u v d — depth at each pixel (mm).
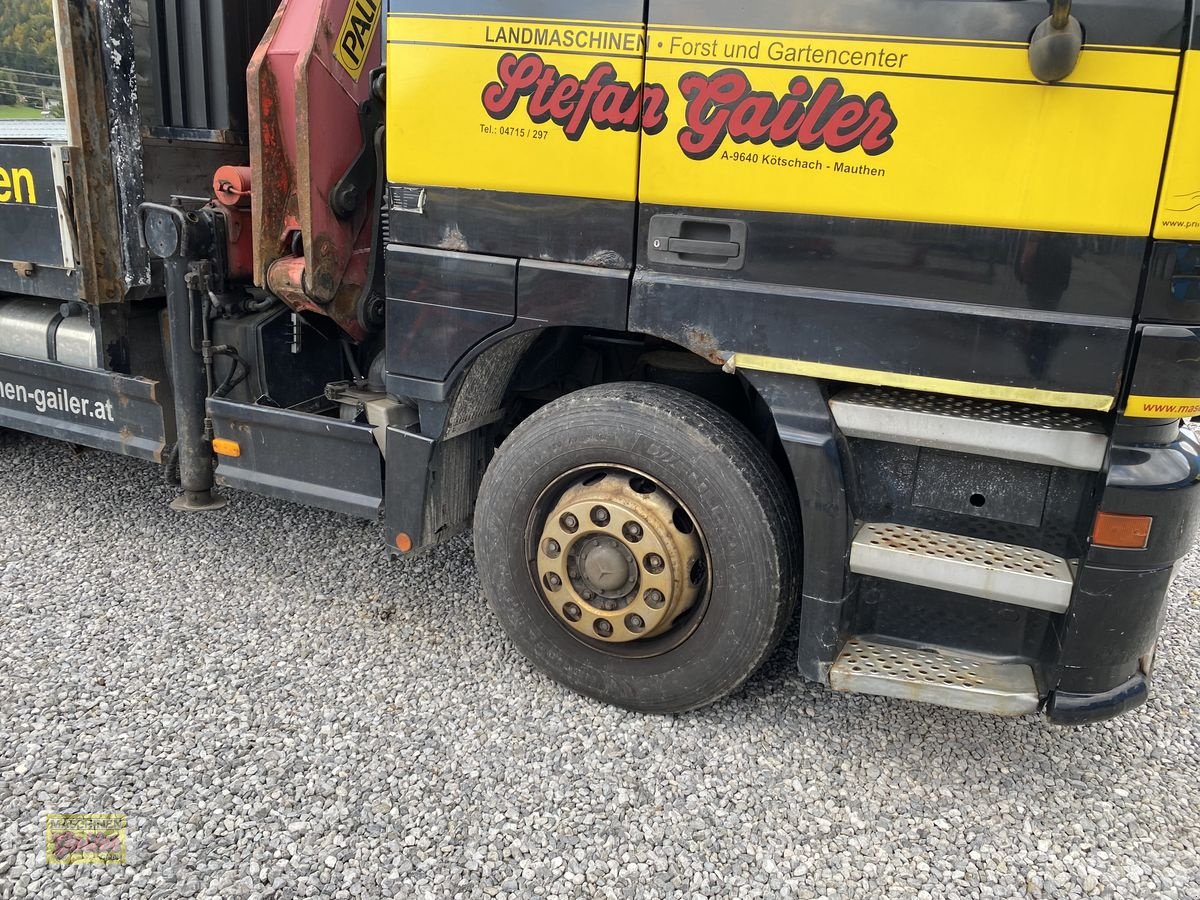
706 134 2506
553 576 2996
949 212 2340
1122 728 3094
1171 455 2383
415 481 3186
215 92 3893
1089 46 2145
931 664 2691
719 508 2734
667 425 2775
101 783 2656
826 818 2631
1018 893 2385
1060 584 2449
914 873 2439
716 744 2928
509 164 2746
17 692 3070
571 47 2584
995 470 2570
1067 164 2225
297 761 2783
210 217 3559
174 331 3695
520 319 2855
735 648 2824
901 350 2461
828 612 2701
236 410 3576
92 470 5062
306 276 3248
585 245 2721
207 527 4406
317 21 3100
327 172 3230
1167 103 2133
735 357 2627
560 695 3150
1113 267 2256
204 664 3281
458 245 2891
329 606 3713
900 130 2332
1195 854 2535
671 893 2346
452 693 3150
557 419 2939
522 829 2541
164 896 2277
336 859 2410
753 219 2523
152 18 3881
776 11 2369
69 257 3785
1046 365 2350
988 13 2205
